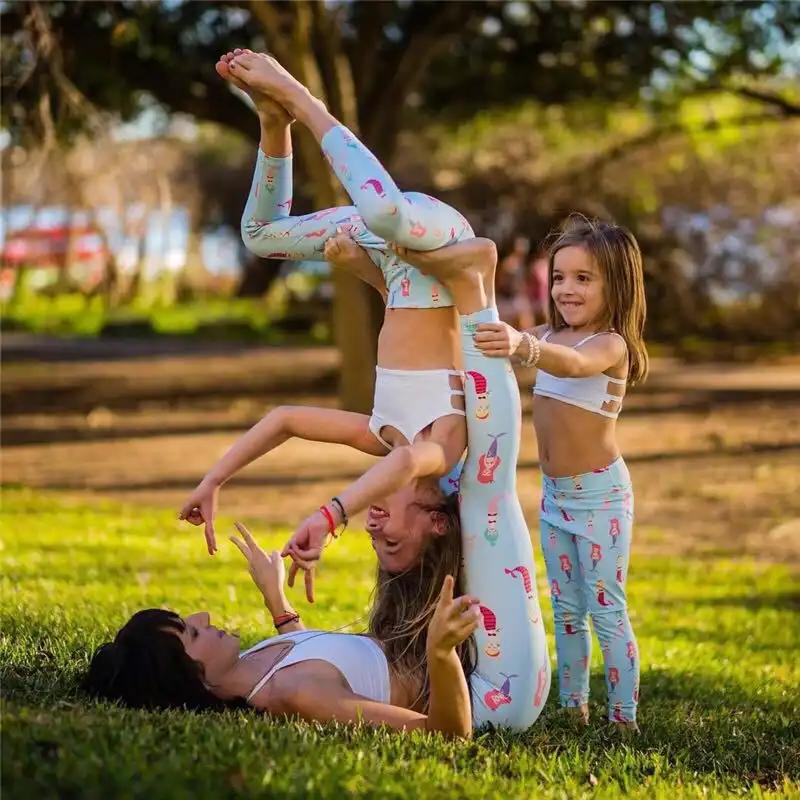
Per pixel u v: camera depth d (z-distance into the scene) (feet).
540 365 14.39
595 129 78.95
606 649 16.05
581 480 15.88
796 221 97.25
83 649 15.71
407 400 13.57
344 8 58.08
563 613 16.39
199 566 27.09
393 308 13.83
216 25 60.18
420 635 13.76
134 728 11.27
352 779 11.04
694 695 18.75
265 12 46.24
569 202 95.35
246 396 67.82
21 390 69.67
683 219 97.25
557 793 12.18
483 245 13.32
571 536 16.21
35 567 25.67
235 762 10.77
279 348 97.81
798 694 19.31
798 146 95.20
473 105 68.64
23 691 12.85
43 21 44.16
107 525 32.48
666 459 47.65
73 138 54.85
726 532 35.58
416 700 13.61
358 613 22.71
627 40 59.47
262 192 14.71
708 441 52.03
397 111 57.11
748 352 90.17
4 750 10.18
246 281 143.64
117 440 52.49
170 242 144.97
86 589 23.04
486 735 13.48
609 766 13.73
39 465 45.83
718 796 13.21
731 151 94.38
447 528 13.85
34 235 106.22
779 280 98.32
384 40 61.16
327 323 110.63
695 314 98.78
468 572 13.89
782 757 15.51
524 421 55.77
